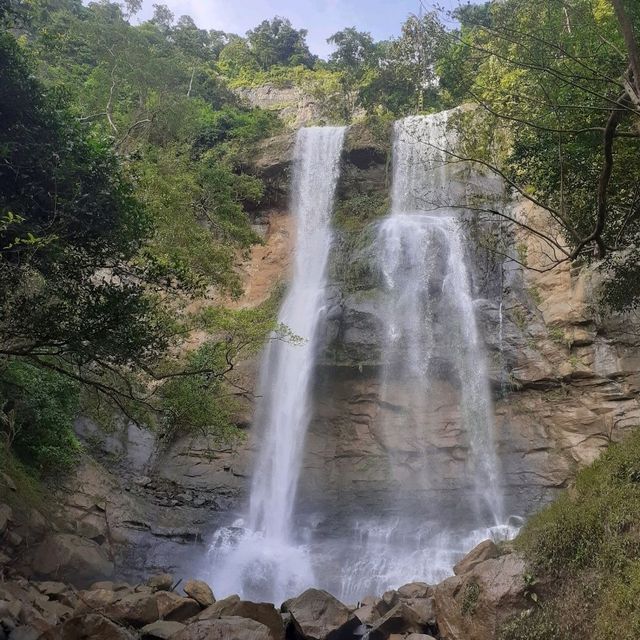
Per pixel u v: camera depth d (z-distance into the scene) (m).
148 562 13.17
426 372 20.25
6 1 8.24
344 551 14.80
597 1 8.91
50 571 10.63
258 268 26.03
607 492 7.38
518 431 18.52
